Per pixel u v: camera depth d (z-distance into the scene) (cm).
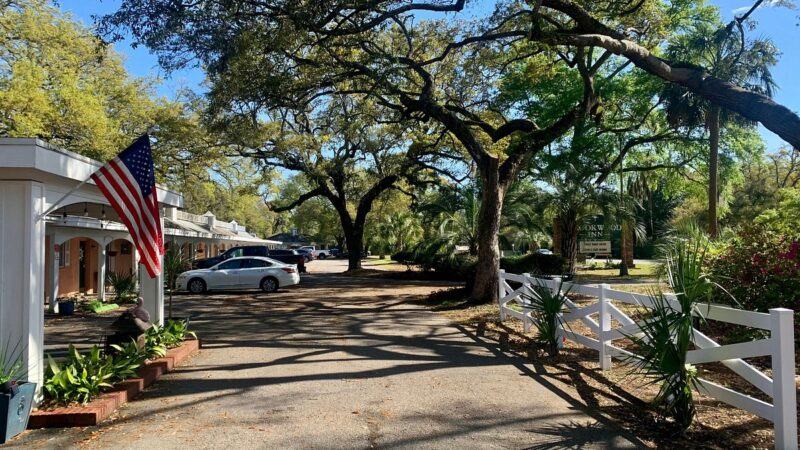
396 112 2186
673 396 566
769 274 915
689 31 2408
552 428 566
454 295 1792
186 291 2227
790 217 1144
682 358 541
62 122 2138
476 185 2664
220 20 1284
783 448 479
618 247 5569
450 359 907
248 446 519
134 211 693
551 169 2564
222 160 2930
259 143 2398
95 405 609
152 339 867
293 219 7281
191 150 2623
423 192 3494
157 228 729
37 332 614
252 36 1308
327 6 1312
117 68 2683
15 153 561
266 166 2867
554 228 2500
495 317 1370
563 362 876
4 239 603
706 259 1022
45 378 656
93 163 721
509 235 2517
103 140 2269
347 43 1572
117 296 1861
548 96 2853
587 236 2822
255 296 2070
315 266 4875
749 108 1146
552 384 742
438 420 594
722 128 2548
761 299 909
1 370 559
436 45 1797
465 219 2706
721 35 1559
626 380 755
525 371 819
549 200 2366
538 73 1820
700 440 525
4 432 531
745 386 689
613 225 2509
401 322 1344
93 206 1131
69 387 625
